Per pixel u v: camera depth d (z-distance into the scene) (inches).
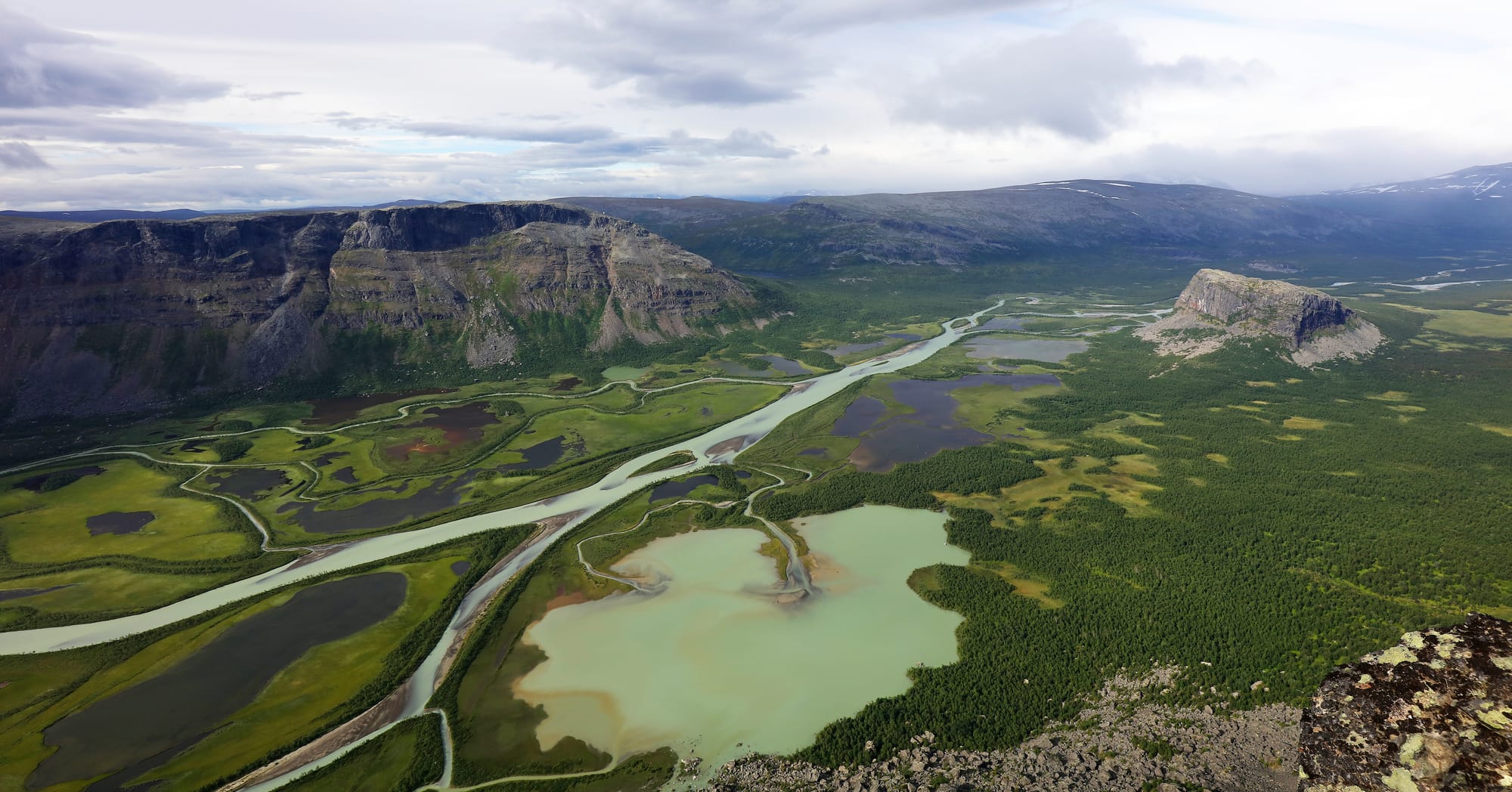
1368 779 1127.6
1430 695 1160.8
